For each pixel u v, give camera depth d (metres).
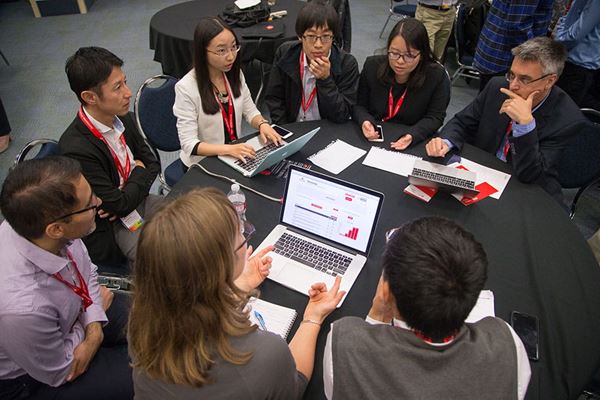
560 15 3.60
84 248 1.47
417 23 2.02
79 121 1.75
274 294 1.28
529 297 1.28
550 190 1.93
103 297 1.58
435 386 0.75
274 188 1.73
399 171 1.84
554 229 1.54
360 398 0.78
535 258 1.41
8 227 1.21
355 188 1.36
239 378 0.81
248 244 1.45
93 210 1.23
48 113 3.78
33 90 4.13
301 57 2.28
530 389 1.04
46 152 1.68
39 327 1.13
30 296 1.13
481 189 1.73
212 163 1.89
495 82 2.11
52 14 5.94
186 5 4.15
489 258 1.41
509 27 2.93
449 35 4.16
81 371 1.33
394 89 2.29
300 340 1.09
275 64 2.38
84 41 5.19
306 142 1.92
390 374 0.77
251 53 3.45
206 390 0.80
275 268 1.35
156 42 3.65
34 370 1.18
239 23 3.60
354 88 2.39
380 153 1.96
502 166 1.88
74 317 1.34
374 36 5.38
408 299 0.75
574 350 1.13
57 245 1.23
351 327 0.85
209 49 1.99
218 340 0.81
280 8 4.10
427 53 2.11
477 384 0.76
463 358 0.78
